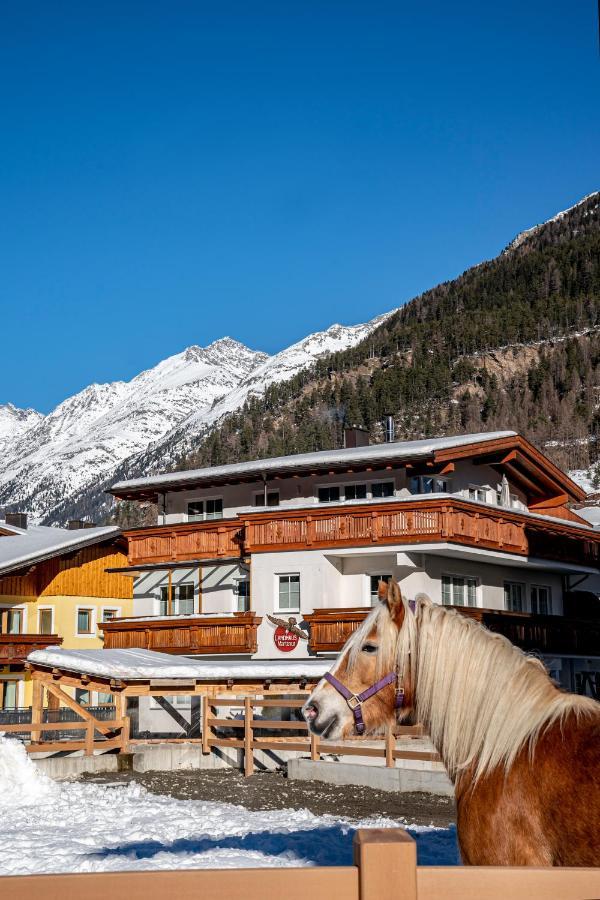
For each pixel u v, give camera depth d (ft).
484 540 109.50
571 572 132.36
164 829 44.86
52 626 150.71
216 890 10.95
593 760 15.19
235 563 121.49
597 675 134.51
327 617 106.93
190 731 108.37
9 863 35.86
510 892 11.46
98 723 79.20
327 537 111.24
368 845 11.16
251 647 114.11
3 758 60.39
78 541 149.69
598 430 620.49
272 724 75.41
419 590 107.04
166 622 121.08
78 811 51.85
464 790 16.75
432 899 11.30
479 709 16.92
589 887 11.62
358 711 18.15
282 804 57.26
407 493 115.55
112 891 10.81
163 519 136.87
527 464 130.41
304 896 11.11
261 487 127.34
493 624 108.37
